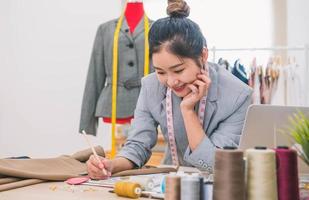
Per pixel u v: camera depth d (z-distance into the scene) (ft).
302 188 3.73
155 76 5.33
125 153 4.99
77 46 10.19
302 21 10.66
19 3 10.41
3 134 10.60
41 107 10.40
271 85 9.07
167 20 4.53
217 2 11.62
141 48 7.63
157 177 4.17
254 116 4.03
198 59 4.60
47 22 10.33
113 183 4.00
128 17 7.84
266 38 11.32
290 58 9.57
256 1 11.38
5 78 10.55
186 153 4.69
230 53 11.14
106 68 7.82
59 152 10.29
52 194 3.60
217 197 2.76
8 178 4.00
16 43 10.46
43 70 10.37
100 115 7.74
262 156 2.77
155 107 5.25
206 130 5.05
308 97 8.49
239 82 5.08
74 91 10.20
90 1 10.16
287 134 3.78
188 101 4.72
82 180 4.11
